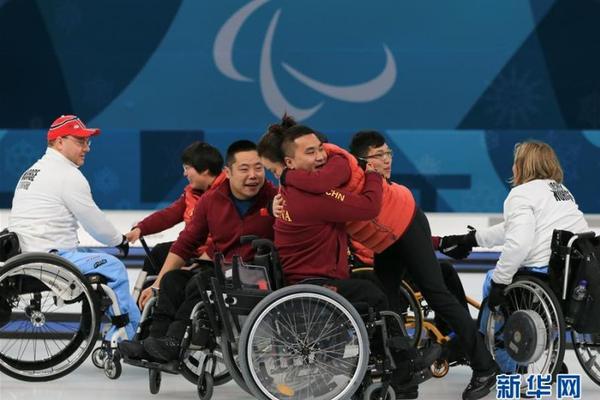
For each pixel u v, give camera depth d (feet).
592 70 73.87
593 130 73.46
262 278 37.91
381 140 46.47
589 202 73.46
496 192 73.87
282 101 75.10
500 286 42.91
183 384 45.93
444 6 74.13
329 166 37.91
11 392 43.86
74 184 46.62
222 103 75.41
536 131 73.67
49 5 75.36
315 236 38.60
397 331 39.24
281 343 36.91
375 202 37.99
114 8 75.31
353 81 74.74
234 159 41.57
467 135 73.72
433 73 74.43
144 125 75.77
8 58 75.77
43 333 54.49
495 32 74.08
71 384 45.65
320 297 36.45
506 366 45.14
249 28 74.95
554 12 73.82
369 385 38.40
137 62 75.51
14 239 46.06
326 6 74.43
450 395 43.75
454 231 74.02
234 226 42.37
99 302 43.91
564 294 41.55
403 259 41.29
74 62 75.72
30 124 76.02
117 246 48.70
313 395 37.06
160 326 41.39
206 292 38.75
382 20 74.33
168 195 75.05
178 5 75.10
